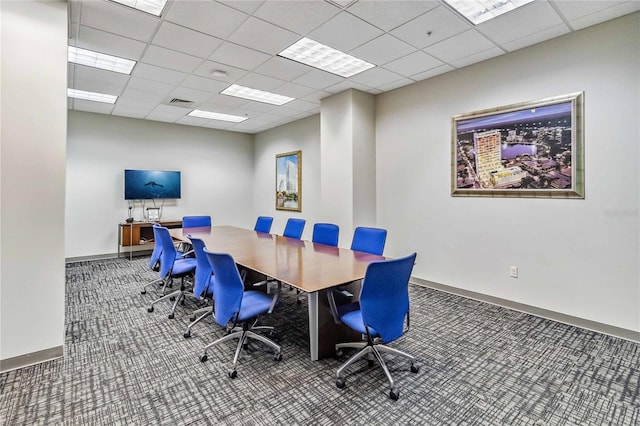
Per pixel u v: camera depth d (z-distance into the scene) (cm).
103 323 311
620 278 276
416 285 432
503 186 346
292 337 282
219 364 237
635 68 263
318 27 289
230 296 226
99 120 589
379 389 206
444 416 181
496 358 243
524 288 334
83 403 192
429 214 419
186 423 177
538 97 317
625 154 270
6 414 182
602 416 181
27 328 231
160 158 657
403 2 253
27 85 229
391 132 460
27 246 231
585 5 253
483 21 278
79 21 277
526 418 180
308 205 630
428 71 389
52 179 239
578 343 266
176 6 256
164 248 349
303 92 468
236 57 352
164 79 416
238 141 767
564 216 305
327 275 236
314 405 191
